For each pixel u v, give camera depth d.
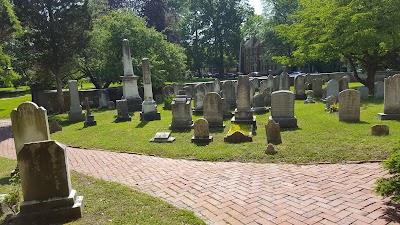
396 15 19.08
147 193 6.40
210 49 60.72
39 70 22.38
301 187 6.27
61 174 5.14
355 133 10.30
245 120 13.24
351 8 19.97
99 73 27.89
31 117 6.60
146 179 7.33
